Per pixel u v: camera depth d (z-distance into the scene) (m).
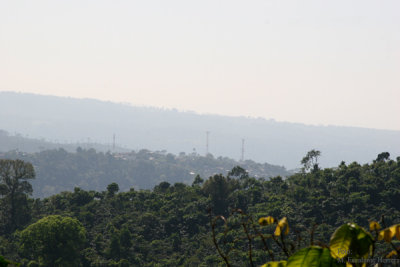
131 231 175.12
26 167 191.75
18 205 190.25
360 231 6.52
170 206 192.62
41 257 143.50
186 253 154.12
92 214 186.38
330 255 6.23
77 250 147.25
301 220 167.00
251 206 187.75
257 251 96.00
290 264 6.28
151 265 150.12
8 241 168.88
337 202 178.12
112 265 146.88
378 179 198.50
